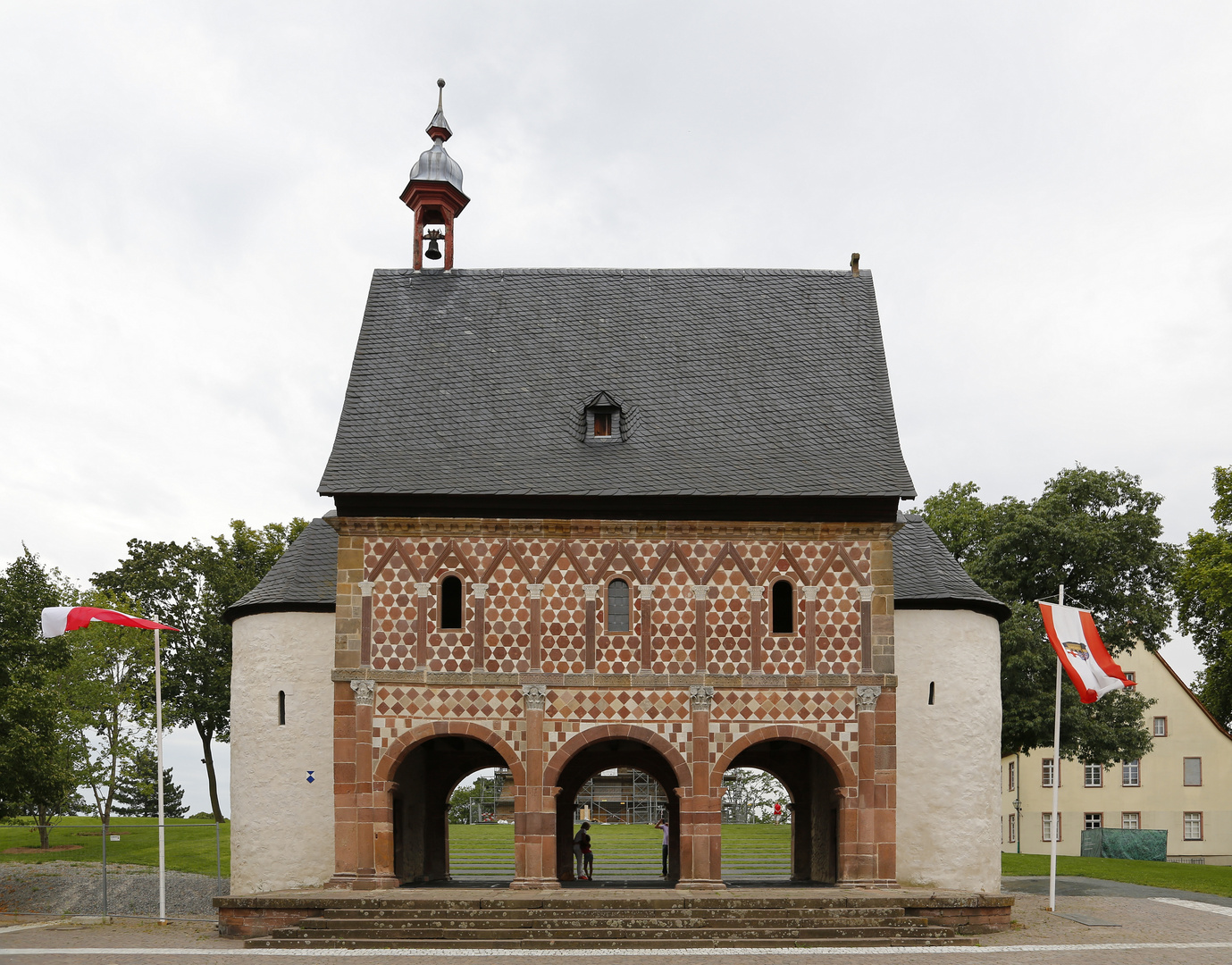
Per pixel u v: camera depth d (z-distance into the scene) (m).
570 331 34.47
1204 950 22.97
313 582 31.83
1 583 35.19
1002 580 45.69
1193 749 61.91
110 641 52.81
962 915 25.20
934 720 30.72
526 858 28.50
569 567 29.77
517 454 31.09
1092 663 28.58
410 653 29.34
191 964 21.48
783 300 35.34
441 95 38.69
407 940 23.59
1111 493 46.06
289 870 30.20
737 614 29.62
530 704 29.02
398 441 31.27
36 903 32.06
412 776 32.69
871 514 30.03
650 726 29.12
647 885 31.34
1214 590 40.88
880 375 33.50
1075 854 62.28
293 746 30.72
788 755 34.06
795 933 23.98
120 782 57.47
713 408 32.59
